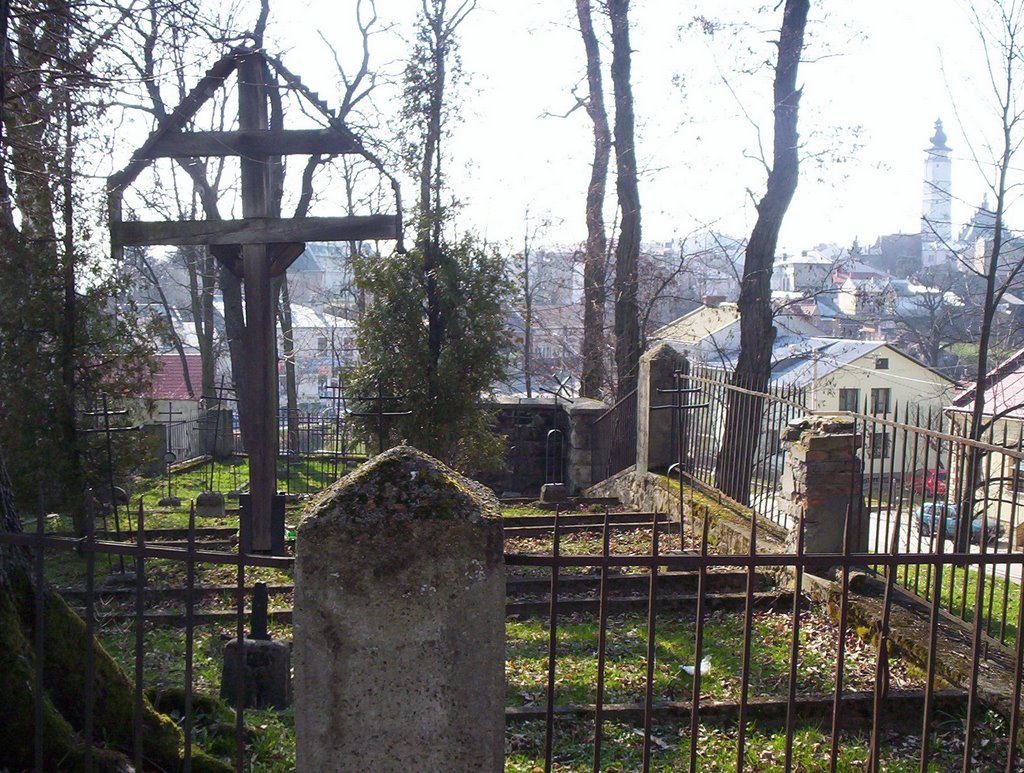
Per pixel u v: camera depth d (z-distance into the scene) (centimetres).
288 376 2509
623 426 1391
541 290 2844
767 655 678
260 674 561
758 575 845
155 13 952
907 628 664
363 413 1160
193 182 2161
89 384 998
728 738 547
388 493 335
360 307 1836
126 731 432
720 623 755
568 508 1258
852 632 707
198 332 2703
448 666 332
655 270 2333
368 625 330
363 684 331
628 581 835
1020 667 400
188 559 348
